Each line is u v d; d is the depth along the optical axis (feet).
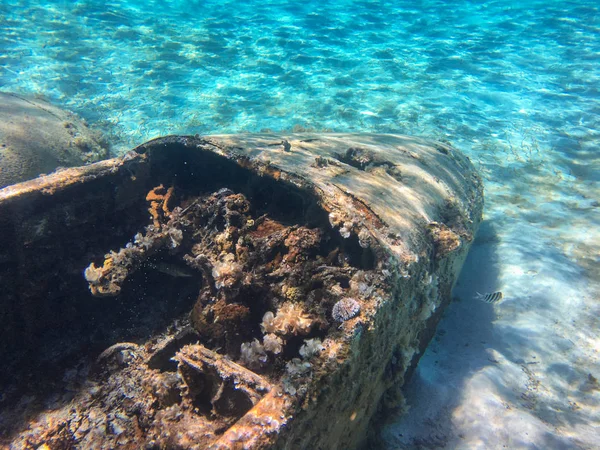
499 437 9.85
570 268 15.72
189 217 12.10
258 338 9.19
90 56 34.68
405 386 11.67
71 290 11.58
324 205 9.54
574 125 27.76
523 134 27.04
